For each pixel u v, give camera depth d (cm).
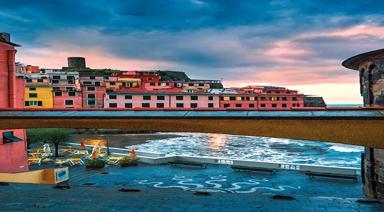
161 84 11394
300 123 1136
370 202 1537
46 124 1335
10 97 2188
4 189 1655
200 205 1355
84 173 3127
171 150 6575
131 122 1277
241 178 2956
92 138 8506
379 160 1798
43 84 8944
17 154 2248
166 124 1252
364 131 1095
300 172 3162
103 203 1337
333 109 1207
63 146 5381
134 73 12481
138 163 3616
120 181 2802
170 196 1588
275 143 7762
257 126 1170
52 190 1656
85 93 9231
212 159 3628
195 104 9381
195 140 8481
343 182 2770
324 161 5144
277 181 2841
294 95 10400
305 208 1361
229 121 1192
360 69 1997
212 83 13050
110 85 10931
